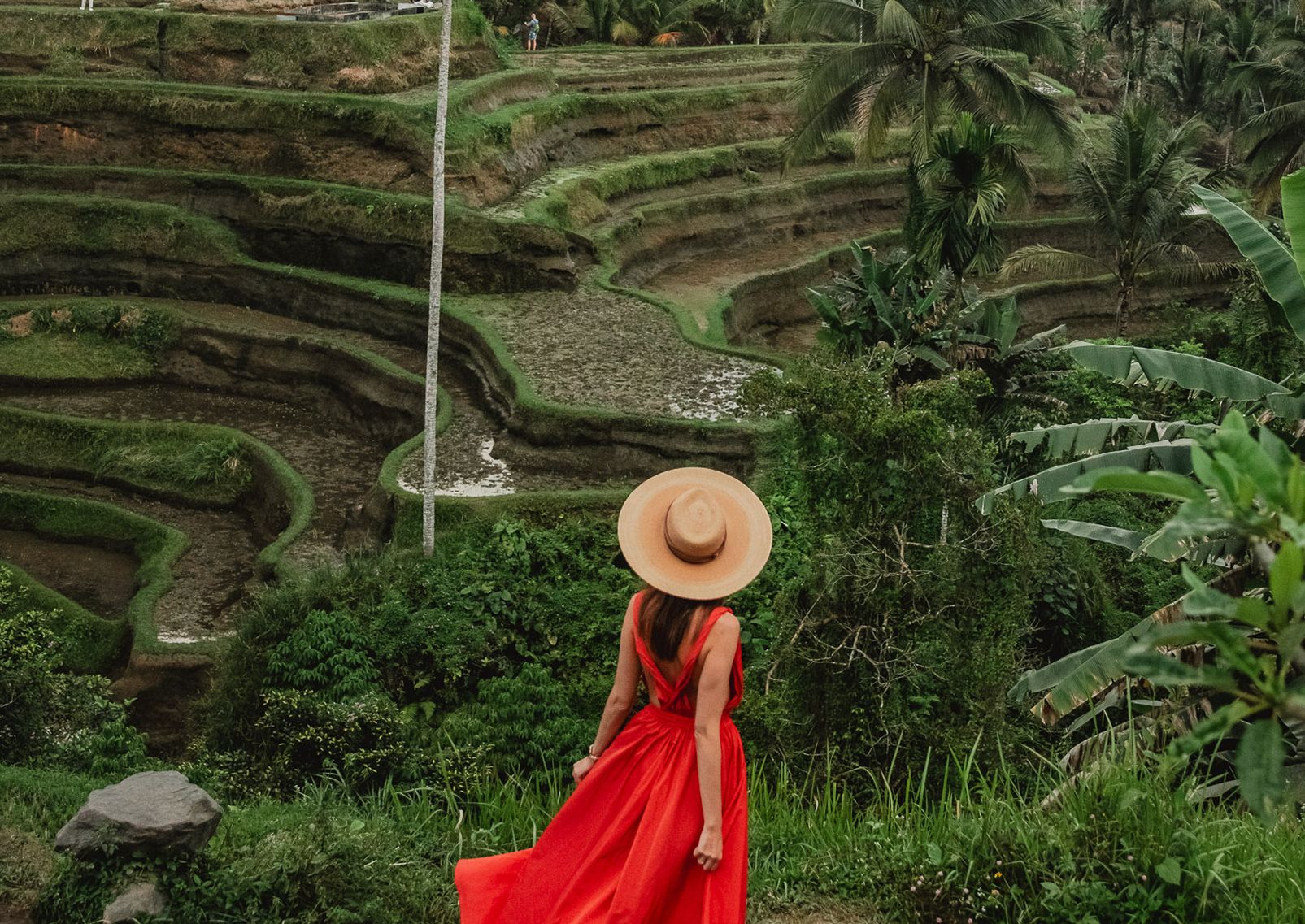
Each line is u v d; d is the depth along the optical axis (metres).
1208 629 3.47
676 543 4.07
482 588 17.80
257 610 17.30
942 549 10.73
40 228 36.41
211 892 5.39
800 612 11.05
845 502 10.92
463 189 37.69
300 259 36.22
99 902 5.29
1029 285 45.41
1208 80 68.75
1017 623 11.09
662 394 26.95
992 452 11.18
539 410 25.52
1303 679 3.75
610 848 4.09
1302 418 10.92
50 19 41.38
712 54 54.69
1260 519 3.43
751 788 7.27
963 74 32.38
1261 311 31.38
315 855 5.70
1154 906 5.14
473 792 8.28
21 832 5.95
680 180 45.66
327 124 38.12
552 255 34.69
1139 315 46.59
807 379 11.04
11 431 29.73
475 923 4.27
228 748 15.79
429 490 20.39
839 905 5.68
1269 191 41.69
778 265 42.97
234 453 28.84
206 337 33.75
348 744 12.78
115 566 26.25
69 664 23.05
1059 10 32.75
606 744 4.34
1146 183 37.72
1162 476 3.62
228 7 43.75
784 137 50.47
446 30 20.20
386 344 33.22
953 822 5.99
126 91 39.16
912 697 10.72
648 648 4.12
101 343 34.34
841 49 32.03
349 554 21.48
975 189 26.84
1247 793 3.46
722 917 3.98
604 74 49.31
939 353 22.73
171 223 36.56
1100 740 8.38
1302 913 4.99
